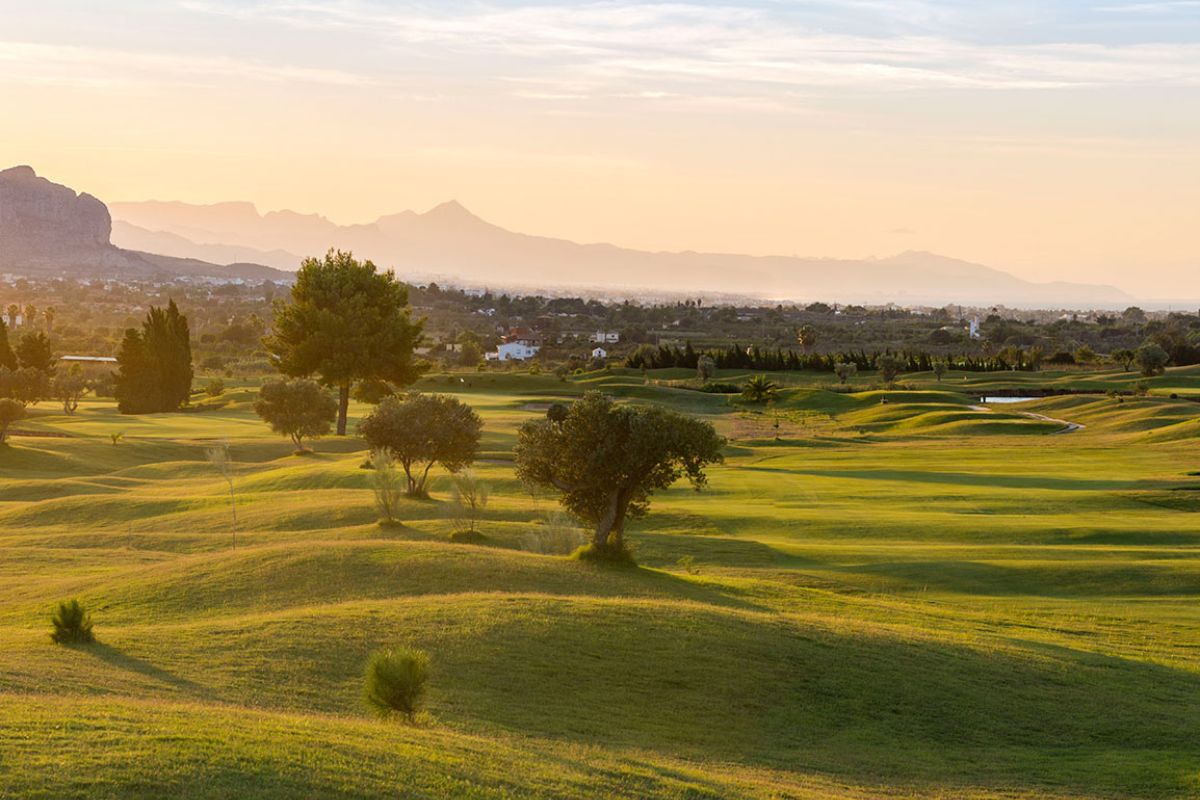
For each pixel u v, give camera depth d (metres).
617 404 44.00
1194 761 23.48
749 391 152.50
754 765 21.73
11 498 67.31
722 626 29.80
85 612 26.64
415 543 41.06
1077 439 108.62
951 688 27.16
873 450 98.19
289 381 91.19
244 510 57.59
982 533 53.28
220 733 16.77
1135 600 40.31
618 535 43.03
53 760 14.53
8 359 140.88
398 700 20.61
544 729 22.47
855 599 38.50
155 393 136.88
